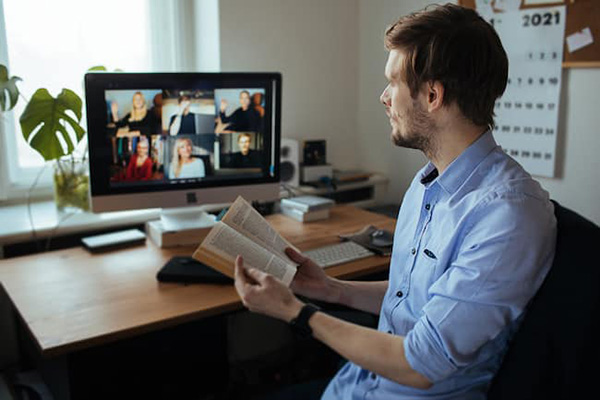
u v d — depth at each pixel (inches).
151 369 66.9
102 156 65.0
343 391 47.6
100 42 84.8
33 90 80.8
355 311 61.2
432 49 37.7
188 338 70.6
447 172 41.1
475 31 37.7
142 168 67.3
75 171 72.9
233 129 70.8
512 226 35.6
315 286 49.2
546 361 35.4
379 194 103.0
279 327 94.7
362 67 104.7
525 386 36.0
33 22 79.0
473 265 35.9
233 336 90.5
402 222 47.8
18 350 76.1
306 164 96.8
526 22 78.7
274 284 40.2
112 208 66.8
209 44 89.0
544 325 35.2
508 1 80.3
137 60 88.6
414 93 39.6
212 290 56.3
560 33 75.3
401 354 36.6
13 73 78.8
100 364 61.2
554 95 77.5
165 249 68.8
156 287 57.0
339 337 38.5
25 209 79.6
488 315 35.2
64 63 82.4
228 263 42.9
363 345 37.7
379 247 67.8
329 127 103.7
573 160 77.2
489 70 37.9
